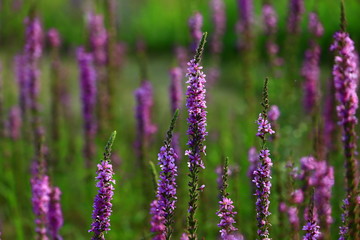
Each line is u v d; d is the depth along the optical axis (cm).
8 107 1266
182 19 1243
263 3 1284
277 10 2105
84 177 1062
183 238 595
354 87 523
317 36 1130
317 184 670
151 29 2847
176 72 966
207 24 1984
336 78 521
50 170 705
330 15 1756
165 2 3083
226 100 1711
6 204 1099
